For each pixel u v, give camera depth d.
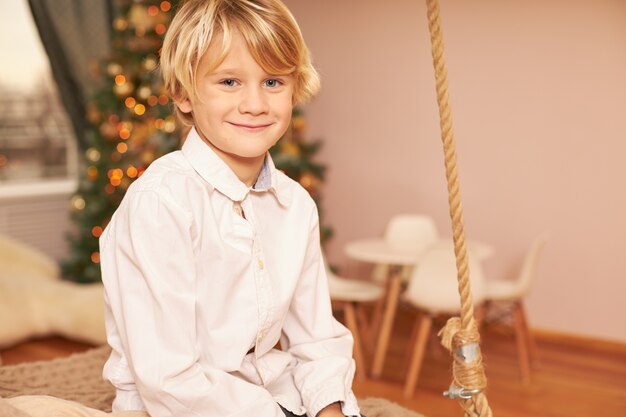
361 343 4.25
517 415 3.35
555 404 3.50
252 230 1.33
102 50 5.45
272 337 1.39
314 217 1.47
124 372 1.36
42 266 4.63
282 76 1.28
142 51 4.97
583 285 4.51
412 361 3.56
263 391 1.28
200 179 1.31
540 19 4.54
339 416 1.34
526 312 4.69
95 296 4.09
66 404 1.39
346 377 1.41
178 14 1.29
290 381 1.44
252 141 1.27
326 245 5.47
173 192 1.26
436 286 3.44
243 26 1.22
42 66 5.54
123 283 1.27
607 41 4.35
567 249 4.55
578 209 4.50
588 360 4.20
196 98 1.27
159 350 1.24
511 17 4.62
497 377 3.88
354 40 5.24
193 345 1.26
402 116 5.10
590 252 4.48
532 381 3.82
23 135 5.47
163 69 1.33
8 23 5.34
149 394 1.23
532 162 4.62
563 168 4.53
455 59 4.83
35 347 4.08
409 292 3.53
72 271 5.20
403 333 4.64
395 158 5.15
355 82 5.26
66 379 2.25
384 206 5.22
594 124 4.43
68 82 5.33
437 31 1.13
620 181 4.38
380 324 4.23
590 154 4.45
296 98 1.38
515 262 4.71
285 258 1.40
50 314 4.10
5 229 5.25
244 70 1.24
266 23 1.23
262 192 1.40
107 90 5.07
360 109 5.26
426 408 3.41
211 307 1.30
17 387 2.16
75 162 5.79
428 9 1.13
